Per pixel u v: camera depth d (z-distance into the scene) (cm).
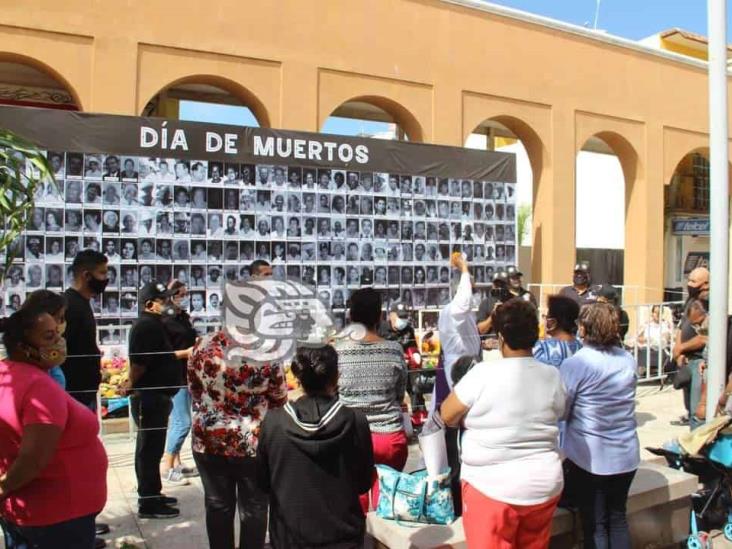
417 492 403
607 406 393
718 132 579
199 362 392
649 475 505
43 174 363
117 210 905
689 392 719
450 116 1341
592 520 400
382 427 423
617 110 1602
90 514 308
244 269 983
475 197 1191
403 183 1121
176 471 617
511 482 329
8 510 302
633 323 1636
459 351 557
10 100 1302
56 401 293
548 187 1483
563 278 1489
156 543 486
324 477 308
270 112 1158
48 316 306
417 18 1308
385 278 1101
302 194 1031
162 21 1070
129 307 911
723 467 524
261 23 1150
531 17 1454
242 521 391
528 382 337
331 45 1213
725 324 574
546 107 1483
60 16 1000
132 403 626
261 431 319
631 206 1680
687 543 504
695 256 2183
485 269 1197
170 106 1387
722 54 579
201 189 956
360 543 315
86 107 1018
